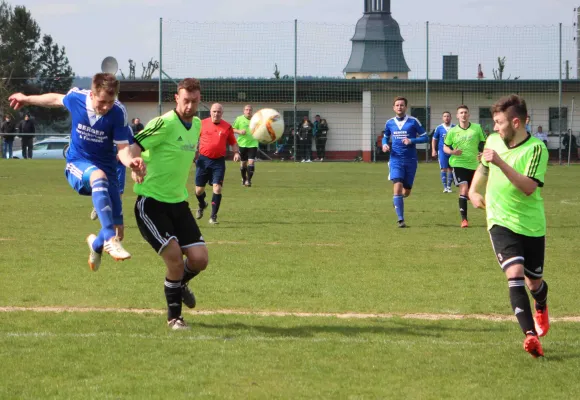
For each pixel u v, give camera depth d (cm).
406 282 1178
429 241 1612
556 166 4575
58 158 5234
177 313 900
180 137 886
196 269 912
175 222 903
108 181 968
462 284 1166
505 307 1022
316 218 2009
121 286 1126
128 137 941
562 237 1697
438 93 4988
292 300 1052
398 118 1848
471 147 1878
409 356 793
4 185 2919
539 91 4953
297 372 741
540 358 786
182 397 671
